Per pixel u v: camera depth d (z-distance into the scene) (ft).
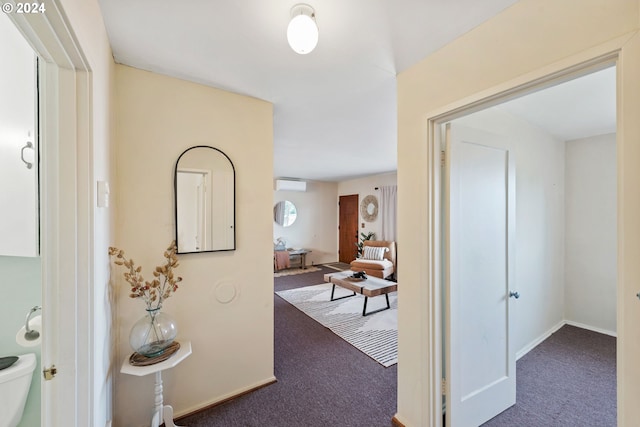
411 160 5.16
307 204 24.07
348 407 5.98
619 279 2.75
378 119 8.20
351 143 11.14
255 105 6.64
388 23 3.99
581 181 10.36
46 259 3.03
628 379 2.67
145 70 5.33
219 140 6.14
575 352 8.47
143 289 4.80
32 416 4.20
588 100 6.89
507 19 3.67
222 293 6.18
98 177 3.64
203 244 5.93
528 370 7.48
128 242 5.17
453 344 5.00
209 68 5.29
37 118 3.44
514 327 6.18
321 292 15.55
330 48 4.62
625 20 2.69
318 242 24.66
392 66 5.18
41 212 3.02
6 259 4.18
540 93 6.49
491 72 3.84
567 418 5.70
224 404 6.05
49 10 2.22
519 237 8.22
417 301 5.06
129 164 5.18
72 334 3.12
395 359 8.09
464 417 5.18
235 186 6.34
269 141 6.83
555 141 10.13
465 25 4.03
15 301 4.19
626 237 2.69
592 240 10.12
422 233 4.93
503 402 5.89
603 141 9.87
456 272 5.07
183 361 5.74
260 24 4.03
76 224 3.16
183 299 5.74
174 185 5.61
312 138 10.39
